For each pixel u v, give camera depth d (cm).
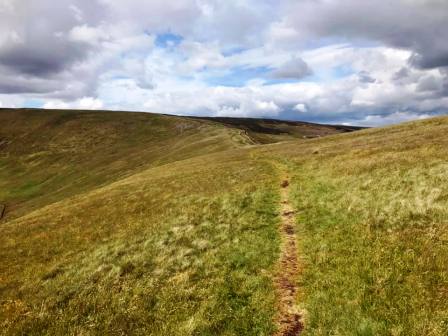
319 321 1121
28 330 1333
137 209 3109
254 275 1507
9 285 1791
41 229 2945
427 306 1073
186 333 1180
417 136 4141
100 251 2056
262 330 1155
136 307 1370
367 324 1052
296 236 1886
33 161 14762
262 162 4756
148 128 17125
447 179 2058
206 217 2427
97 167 12419
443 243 1399
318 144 5988
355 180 2584
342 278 1327
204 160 6306
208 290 1424
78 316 1373
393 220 1714
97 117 19225
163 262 1748
